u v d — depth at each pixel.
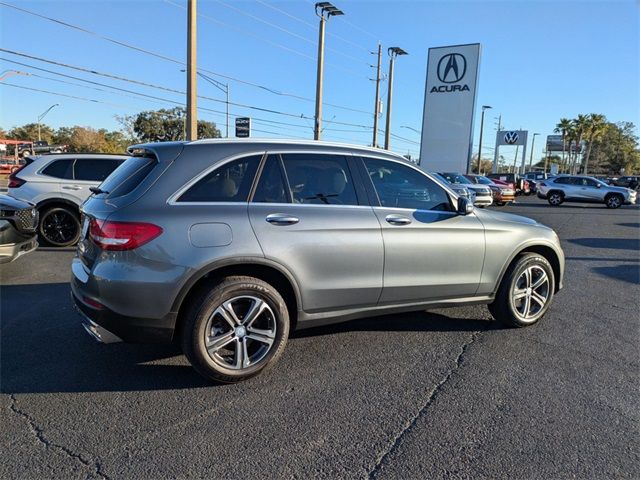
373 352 4.32
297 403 3.39
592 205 29.53
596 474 2.65
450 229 4.37
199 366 3.49
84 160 9.42
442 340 4.65
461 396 3.52
